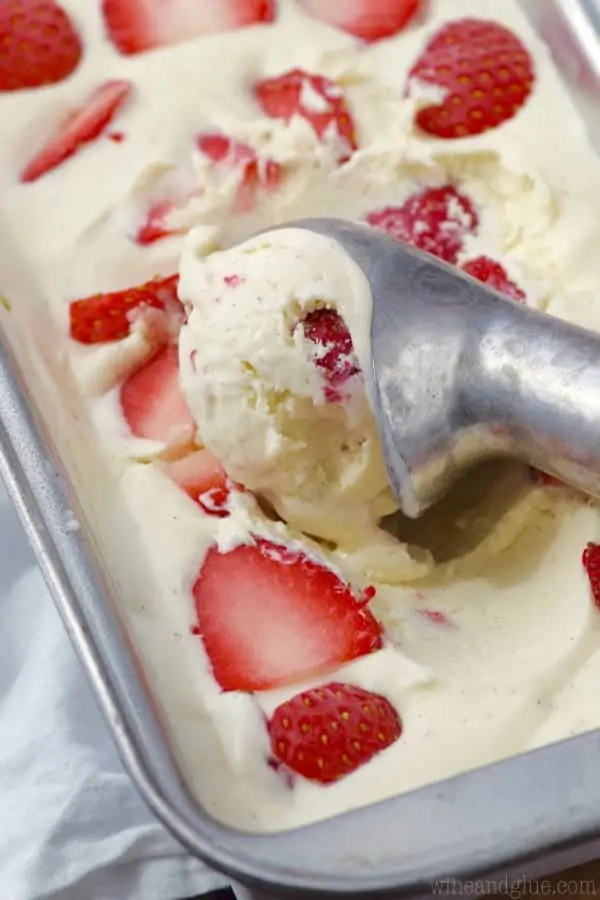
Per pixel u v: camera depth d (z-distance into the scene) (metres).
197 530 0.36
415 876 0.31
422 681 0.34
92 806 0.37
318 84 0.41
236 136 0.40
